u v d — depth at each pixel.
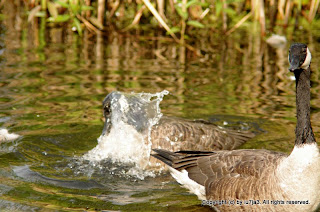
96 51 18.09
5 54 17.11
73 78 14.90
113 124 11.20
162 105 13.09
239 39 20.39
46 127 11.68
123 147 10.88
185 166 9.19
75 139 11.27
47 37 19.70
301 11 23.03
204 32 21.23
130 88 14.05
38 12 20.30
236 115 12.62
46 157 10.33
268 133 11.67
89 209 8.25
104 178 9.75
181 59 17.41
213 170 8.74
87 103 13.09
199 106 13.11
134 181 9.73
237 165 8.49
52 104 12.91
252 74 15.88
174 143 10.81
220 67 16.59
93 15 21.03
